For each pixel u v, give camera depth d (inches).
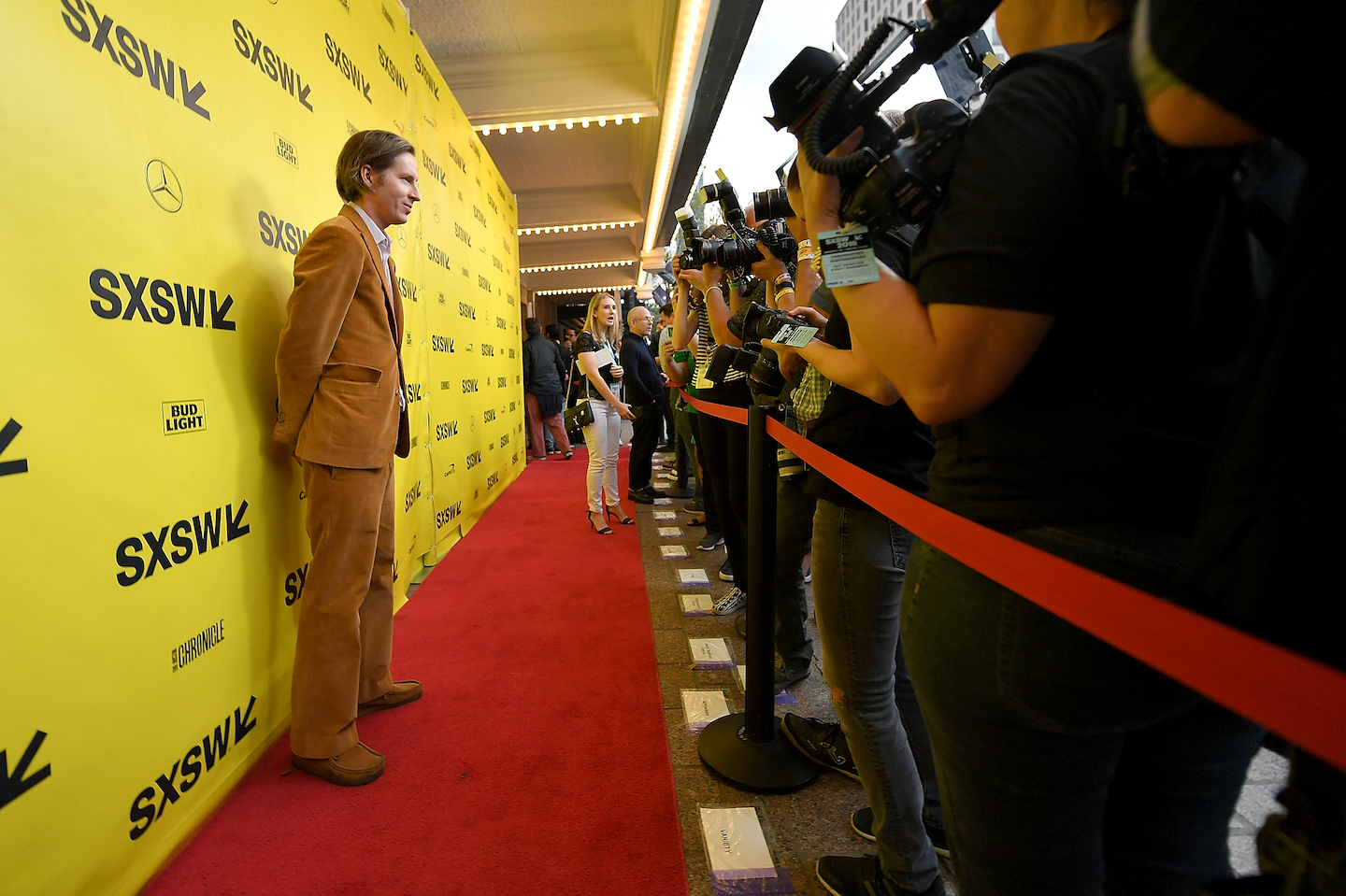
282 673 74.7
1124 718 21.2
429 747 72.9
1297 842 15.4
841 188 26.9
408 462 119.4
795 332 47.4
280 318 74.7
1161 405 20.7
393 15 117.7
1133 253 20.4
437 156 142.7
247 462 67.7
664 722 77.2
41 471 43.4
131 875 50.9
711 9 151.3
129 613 51.2
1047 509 22.2
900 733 47.9
